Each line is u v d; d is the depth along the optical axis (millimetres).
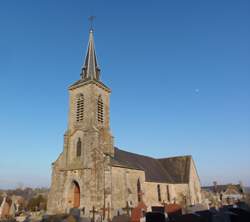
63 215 27609
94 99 36125
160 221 20453
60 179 34000
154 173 44969
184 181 48500
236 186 82000
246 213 19578
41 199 57344
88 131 33750
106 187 29984
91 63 40094
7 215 40312
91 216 27281
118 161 35469
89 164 32000
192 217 20312
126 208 28594
